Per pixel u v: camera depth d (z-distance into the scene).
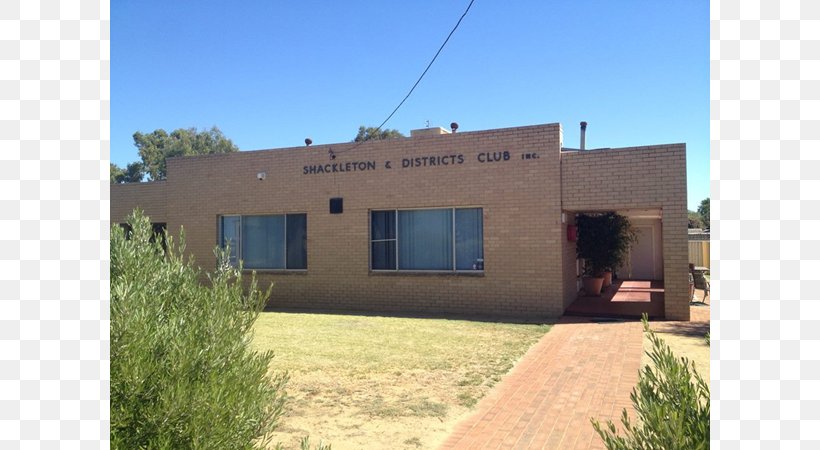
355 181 14.91
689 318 12.25
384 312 14.23
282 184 15.70
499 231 13.45
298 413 6.22
